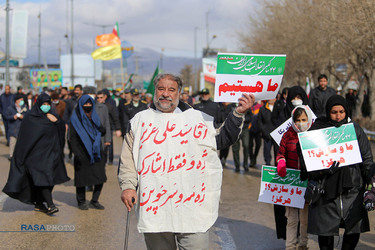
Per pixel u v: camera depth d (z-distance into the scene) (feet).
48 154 23.44
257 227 21.44
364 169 15.23
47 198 23.52
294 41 83.51
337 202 14.90
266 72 12.42
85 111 24.48
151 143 12.33
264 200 17.43
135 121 12.73
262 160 44.32
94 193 25.02
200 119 12.39
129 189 12.37
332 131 15.28
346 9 58.90
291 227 17.22
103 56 82.69
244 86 12.48
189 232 12.10
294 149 17.16
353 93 76.43
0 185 30.81
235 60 12.41
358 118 71.87
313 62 83.56
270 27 94.53
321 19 70.03
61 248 18.44
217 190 12.46
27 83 150.00
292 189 17.19
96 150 24.27
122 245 18.90
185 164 12.23
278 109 27.20
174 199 12.17
